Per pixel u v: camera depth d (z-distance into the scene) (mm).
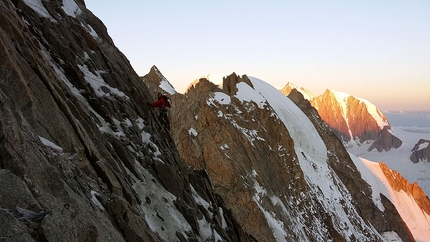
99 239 8547
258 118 63875
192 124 53344
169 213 16312
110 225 11086
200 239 17250
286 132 65812
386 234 86000
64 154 11492
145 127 20516
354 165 96875
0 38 11000
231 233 22594
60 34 19406
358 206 83500
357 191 88875
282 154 62906
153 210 15773
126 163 16250
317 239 56562
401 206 105250
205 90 60875
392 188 109312
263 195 49625
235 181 47062
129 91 21938
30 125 10969
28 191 8008
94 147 13812
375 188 97750
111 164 14594
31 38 16234
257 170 52375
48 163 9562
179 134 50562
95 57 21188
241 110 62125
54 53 17797
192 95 59125
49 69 14586
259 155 55656
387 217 90312
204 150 49375
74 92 16734
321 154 87562
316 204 64812
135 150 17609
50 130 11680
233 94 65688
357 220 75875
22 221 7391
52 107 12258
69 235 7828
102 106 17312
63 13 21312
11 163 8445
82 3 26797
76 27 21641
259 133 60656
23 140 9141
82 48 20625
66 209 8172
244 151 53375
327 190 75375
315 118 104062
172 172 18438
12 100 10734
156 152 19312
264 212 47688
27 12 18109
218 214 22344
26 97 11078
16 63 11641
